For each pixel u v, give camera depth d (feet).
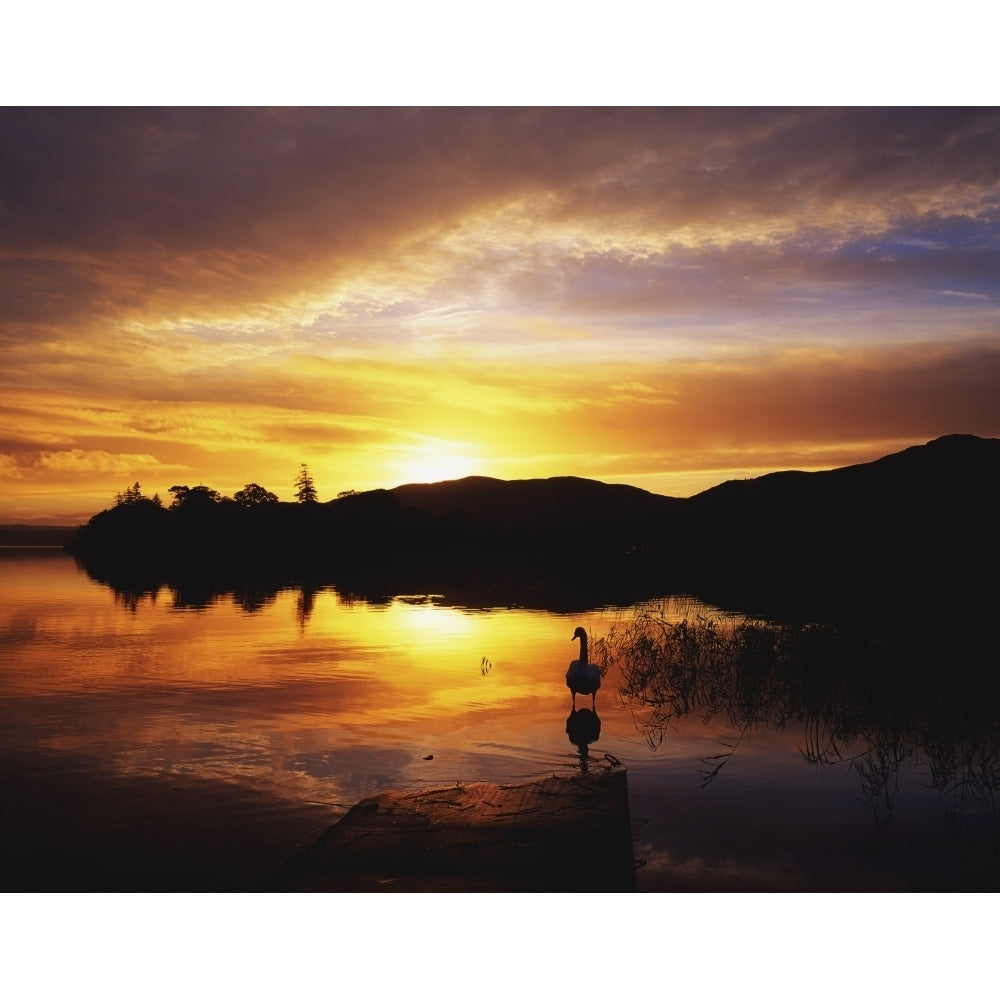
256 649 67.82
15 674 57.00
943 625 71.77
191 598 111.55
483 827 28.17
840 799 32.04
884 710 43.73
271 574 165.27
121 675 56.65
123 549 288.71
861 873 25.44
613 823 28.60
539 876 24.73
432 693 51.08
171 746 39.17
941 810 30.76
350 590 125.90
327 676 56.34
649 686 52.60
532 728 42.80
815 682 50.24
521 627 82.07
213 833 28.17
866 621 76.74
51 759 36.96
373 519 282.15
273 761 36.81
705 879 24.88
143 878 24.58
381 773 35.09
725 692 50.16
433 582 143.43
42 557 245.65
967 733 39.75
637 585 131.64
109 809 30.55
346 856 25.84
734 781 34.24
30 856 26.21
